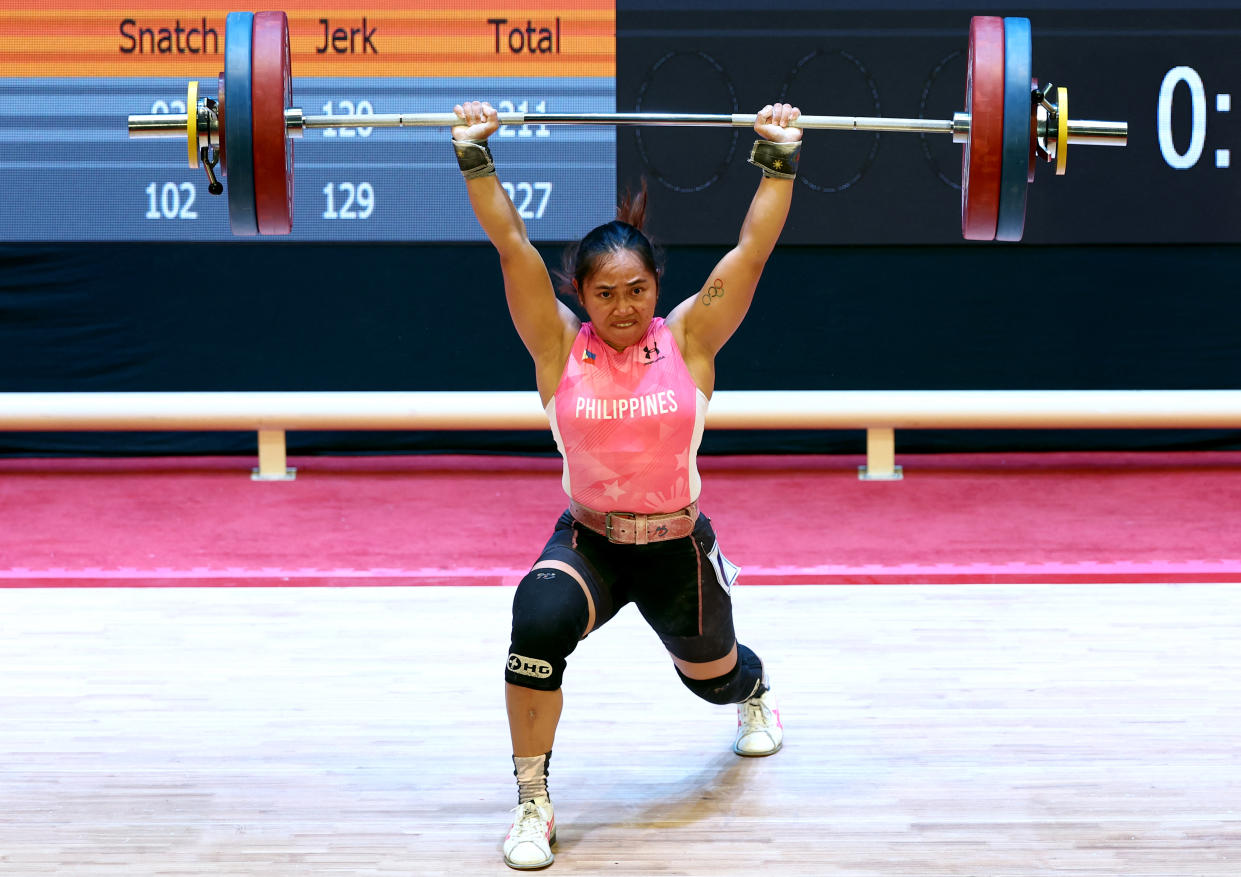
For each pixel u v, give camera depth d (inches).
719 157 725.9
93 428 693.3
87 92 726.5
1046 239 742.5
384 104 723.4
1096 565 548.7
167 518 649.0
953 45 716.0
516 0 715.4
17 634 478.9
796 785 359.3
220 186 358.6
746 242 320.8
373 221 739.4
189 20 719.1
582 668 444.1
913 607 503.2
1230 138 727.1
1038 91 352.8
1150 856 319.0
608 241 307.1
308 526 634.2
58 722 401.4
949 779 361.1
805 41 716.7
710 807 347.9
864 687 424.8
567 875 313.6
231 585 539.8
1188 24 715.4
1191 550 582.2
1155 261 750.5
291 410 692.7
